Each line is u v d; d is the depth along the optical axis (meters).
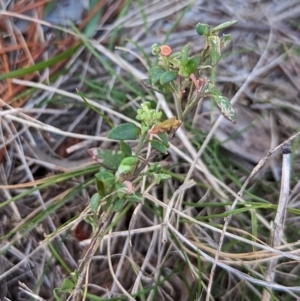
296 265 0.33
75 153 0.36
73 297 0.26
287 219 0.34
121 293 0.32
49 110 0.36
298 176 0.36
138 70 0.38
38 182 0.33
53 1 0.38
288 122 0.37
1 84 0.36
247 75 0.38
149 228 0.31
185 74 0.24
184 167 0.36
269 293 0.29
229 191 0.34
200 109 0.38
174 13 0.40
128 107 0.37
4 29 0.37
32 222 0.32
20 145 0.35
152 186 0.33
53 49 0.38
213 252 0.31
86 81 0.37
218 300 0.33
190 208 0.34
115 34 0.39
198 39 0.39
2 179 0.34
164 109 0.36
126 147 0.24
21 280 0.33
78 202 0.35
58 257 0.31
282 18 0.39
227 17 0.39
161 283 0.31
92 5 0.39
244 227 0.34
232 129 0.37
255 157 0.36
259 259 0.30
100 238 0.25
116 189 0.23
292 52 0.38
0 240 0.32
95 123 0.38
